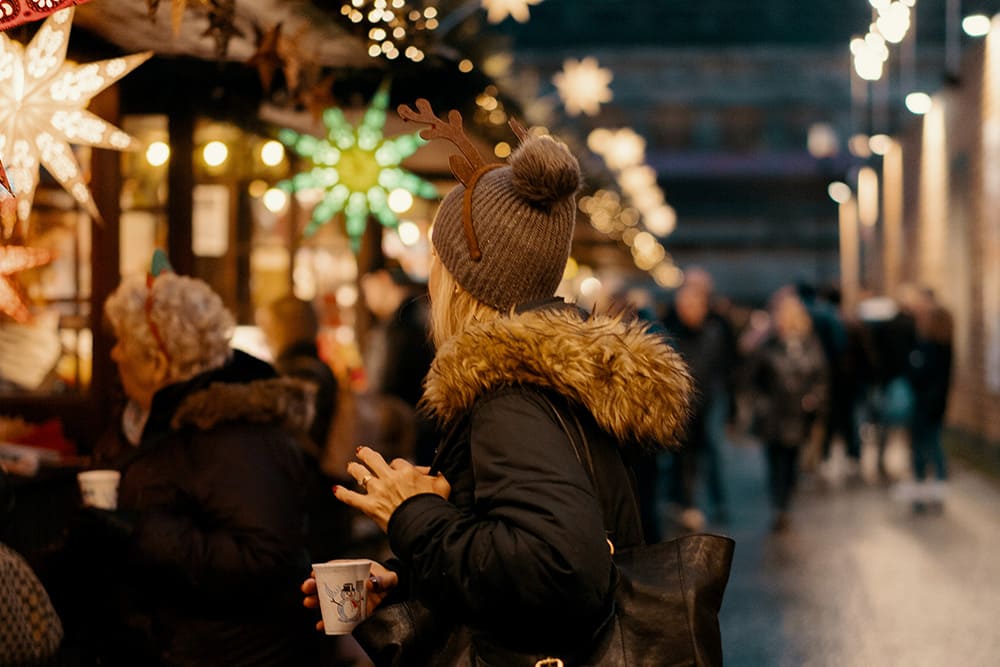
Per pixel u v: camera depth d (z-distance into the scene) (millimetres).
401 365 10078
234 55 6172
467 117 8609
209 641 4242
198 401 4305
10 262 3789
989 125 21516
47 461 5684
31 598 3348
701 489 17828
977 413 22734
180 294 4441
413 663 2973
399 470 3078
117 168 6316
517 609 2812
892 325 17203
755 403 14047
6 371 6316
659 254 28703
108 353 6250
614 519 3076
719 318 14164
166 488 4266
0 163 3258
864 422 24953
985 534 13297
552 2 50094
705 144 50531
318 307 11414
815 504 16078
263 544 4191
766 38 50406
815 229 52219
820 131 50375
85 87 3623
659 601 2945
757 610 9828
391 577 3320
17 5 3348
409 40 6566
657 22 50219
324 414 7242
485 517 2951
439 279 3281
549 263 3184
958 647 8609
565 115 17328
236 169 7914
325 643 5719
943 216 26547
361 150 7004
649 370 3062
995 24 21016
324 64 6930
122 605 4262
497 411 2955
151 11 4141
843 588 10617
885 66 39094
